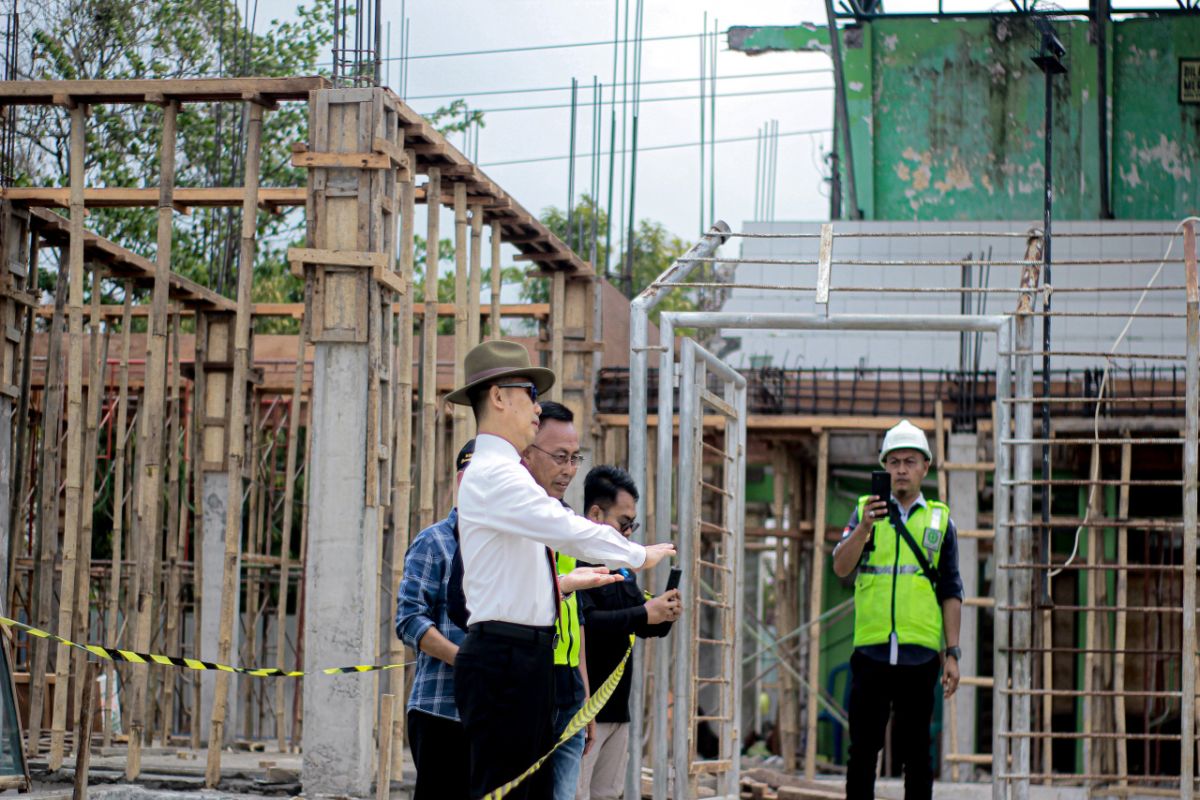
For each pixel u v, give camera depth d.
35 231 10.29
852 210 17.86
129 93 8.89
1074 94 18.27
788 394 13.30
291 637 16.95
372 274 8.88
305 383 14.28
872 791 7.59
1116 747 12.59
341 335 8.84
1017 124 18.27
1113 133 18.22
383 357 9.25
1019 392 8.24
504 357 4.57
